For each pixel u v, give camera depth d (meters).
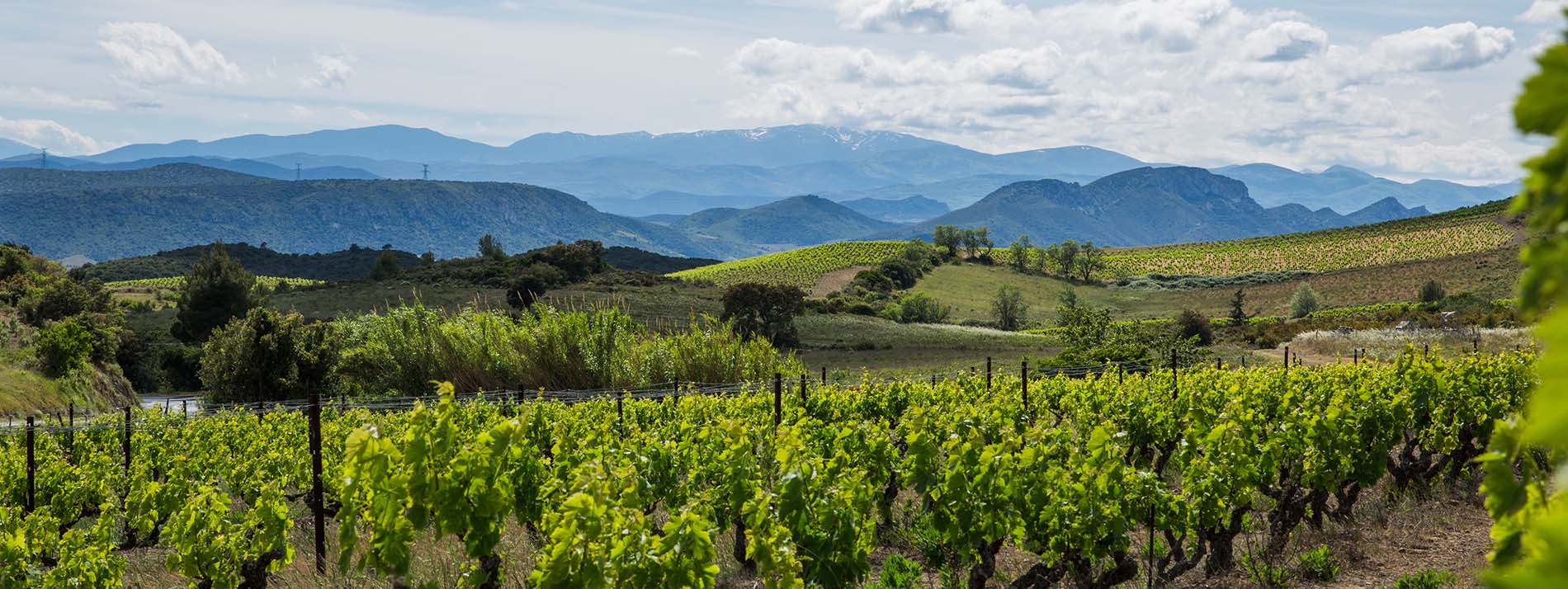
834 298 96.88
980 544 8.20
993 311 97.75
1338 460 9.89
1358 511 11.39
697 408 15.52
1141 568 9.29
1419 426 12.77
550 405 17.14
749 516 8.62
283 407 25.12
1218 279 119.06
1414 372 13.67
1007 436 9.23
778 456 7.70
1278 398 14.14
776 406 12.62
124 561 9.37
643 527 6.00
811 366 49.38
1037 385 18.56
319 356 36.06
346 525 6.34
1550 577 0.75
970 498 8.10
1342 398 11.70
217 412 24.28
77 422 27.84
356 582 9.04
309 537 11.82
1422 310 66.81
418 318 25.28
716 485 10.84
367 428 6.21
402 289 89.50
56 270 77.31
